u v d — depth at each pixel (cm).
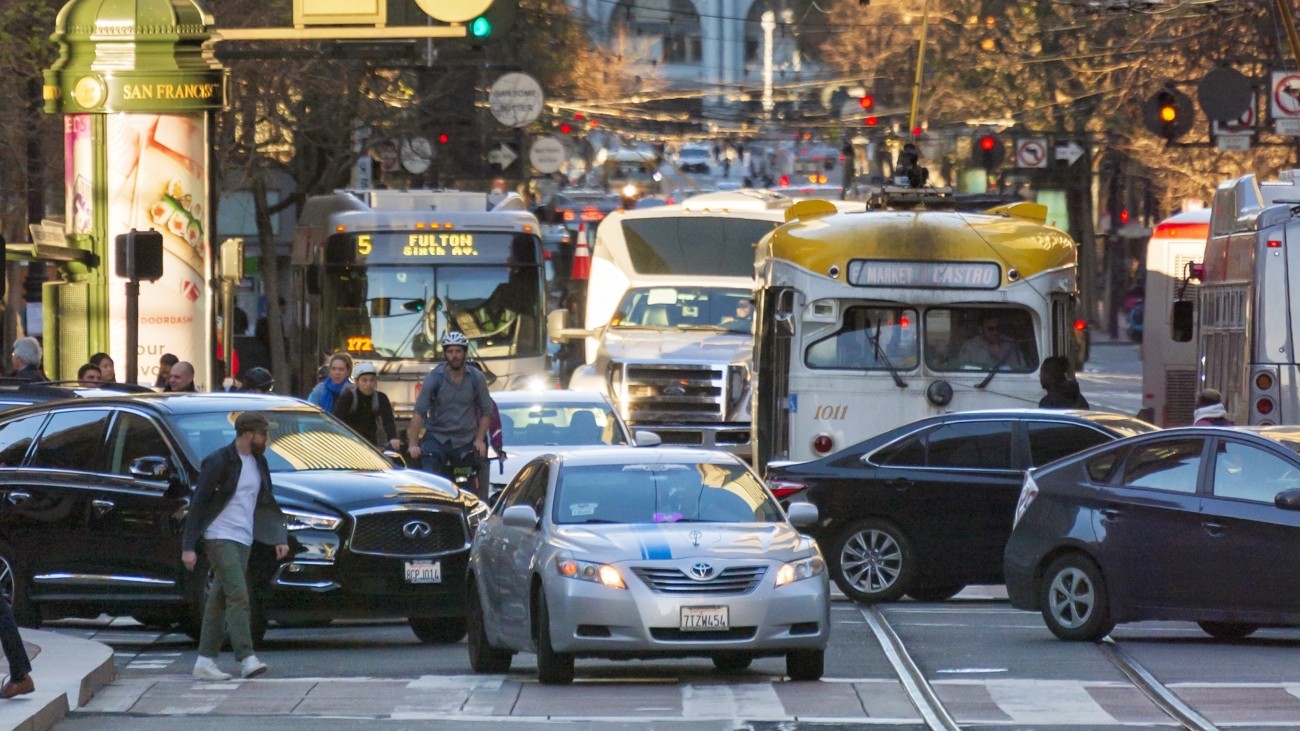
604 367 10006
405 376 9775
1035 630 5734
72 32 9025
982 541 6391
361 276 9850
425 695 4534
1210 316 8612
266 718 4231
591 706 4341
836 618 6050
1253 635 5703
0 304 6056
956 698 4400
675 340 10056
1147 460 5403
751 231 10406
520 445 7656
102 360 8088
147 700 4484
